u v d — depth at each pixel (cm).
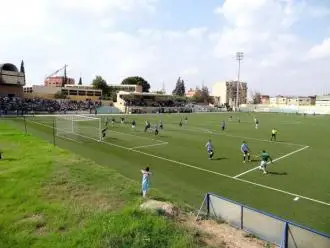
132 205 1352
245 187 1869
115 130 4634
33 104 7975
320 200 1653
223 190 1805
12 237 1066
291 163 2575
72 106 8800
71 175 1841
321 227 1315
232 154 2906
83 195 1509
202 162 2523
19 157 2362
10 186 1612
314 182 1992
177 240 1037
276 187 1875
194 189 1814
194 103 13850
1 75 7906
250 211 1145
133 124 4816
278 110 13825
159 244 1006
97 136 3903
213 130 5025
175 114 9594
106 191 1579
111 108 9569
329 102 14862
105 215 1217
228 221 1238
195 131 4806
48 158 2311
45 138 3647
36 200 1423
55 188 1591
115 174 1983
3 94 8162
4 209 1320
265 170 2233
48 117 6619
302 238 988
